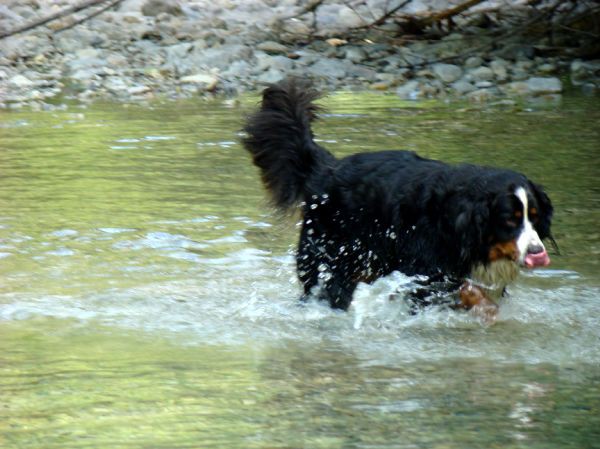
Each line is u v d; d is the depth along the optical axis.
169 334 9.94
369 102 21.58
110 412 7.98
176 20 27.23
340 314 10.77
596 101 21.48
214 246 12.66
